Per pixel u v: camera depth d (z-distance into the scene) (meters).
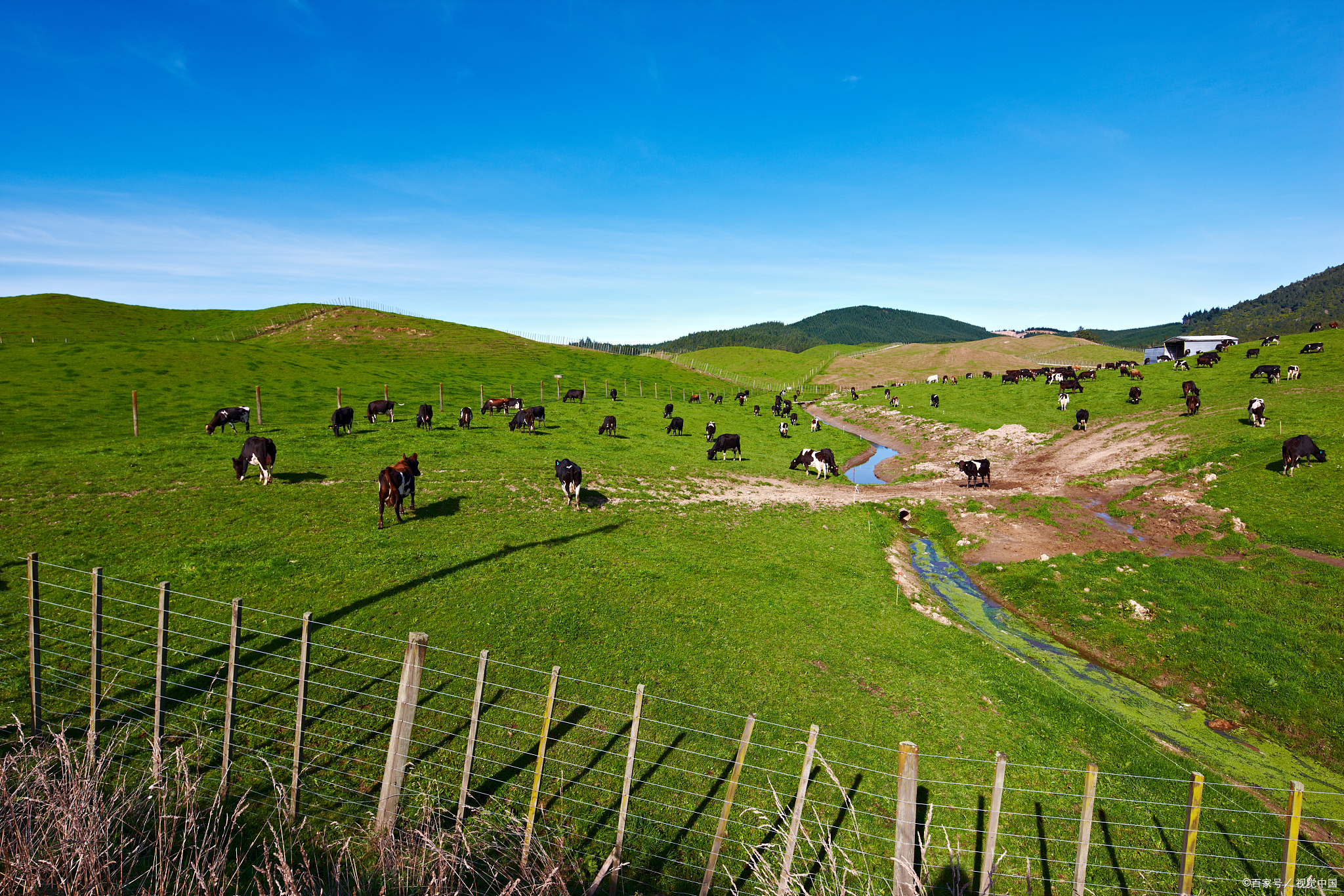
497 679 11.84
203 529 17.53
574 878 7.57
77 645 10.80
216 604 13.08
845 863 8.41
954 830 9.47
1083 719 13.20
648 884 7.82
